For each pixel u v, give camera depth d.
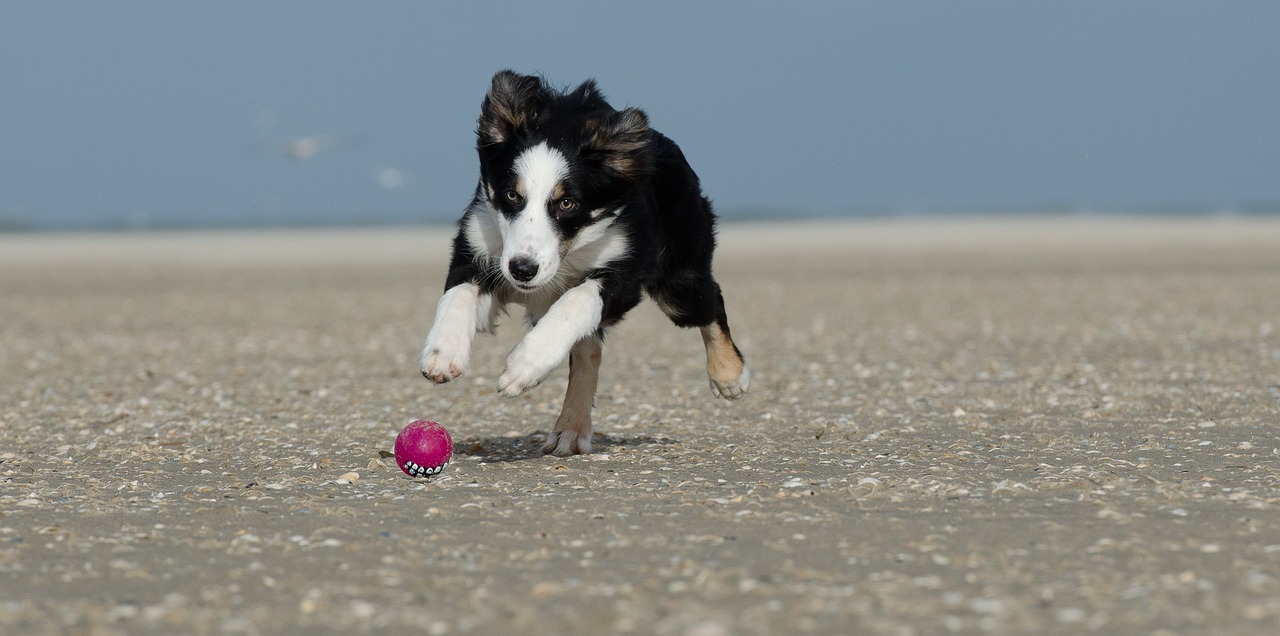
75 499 8.75
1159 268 40.00
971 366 17.03
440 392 15.17
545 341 9.14
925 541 7.16
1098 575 6.36
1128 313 25.12
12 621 5.79
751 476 9.47
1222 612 5.71
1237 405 12.88
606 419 12.85
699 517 7.94
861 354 18.94
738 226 100.25
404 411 13.56
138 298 34.00
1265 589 6.05
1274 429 11.38
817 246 61.72
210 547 7.25
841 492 8.69
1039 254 50.44
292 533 7.60
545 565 6.77
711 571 6.55
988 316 25.23
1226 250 50.69
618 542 7.26
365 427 12.36
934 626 5.62
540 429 12.36
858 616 5.77
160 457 10.70
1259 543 6.96
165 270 48.16
